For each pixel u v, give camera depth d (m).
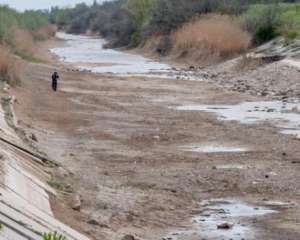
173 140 36.81
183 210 23.44
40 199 21.25
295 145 34.75
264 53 79.88
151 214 22.77
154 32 120.56
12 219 16.30
